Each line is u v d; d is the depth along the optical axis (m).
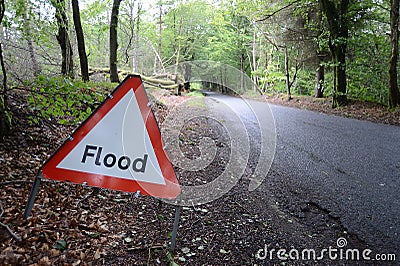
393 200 4.25
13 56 6.25
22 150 4.38
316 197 4.32
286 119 12.02
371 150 7.08
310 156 6.45
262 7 18.86
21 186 3.51
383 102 15.61
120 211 3.46
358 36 15.20
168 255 2.71
